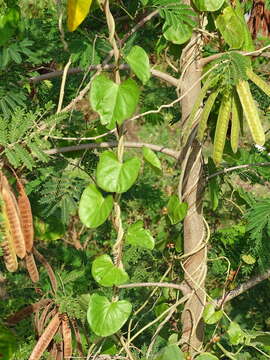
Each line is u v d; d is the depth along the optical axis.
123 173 2.07
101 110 2.03
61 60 2.68
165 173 6.00
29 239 2.07
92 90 2.03
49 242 4.30
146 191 4.39
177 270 3.21
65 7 2.48
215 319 2.59
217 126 2.19
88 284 3.15
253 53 2.35
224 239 3.27
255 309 4.69
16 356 2.54
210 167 2.67
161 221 4.34
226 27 2.40
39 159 2.08
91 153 2.98
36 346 2.27
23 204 2.06
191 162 2.51
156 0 2.30
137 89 2.04
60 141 2.88
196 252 2.60
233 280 3.03
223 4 2.40
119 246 2.16
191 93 2.44
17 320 2.44
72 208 2.63
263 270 2.79
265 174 3.28
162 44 2.57
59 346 2.39
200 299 2.63
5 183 2.00
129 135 8.45
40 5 2.94
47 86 3.12
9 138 2.02
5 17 2.38
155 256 3.71
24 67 2.66
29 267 2.13
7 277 3.59
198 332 2.69
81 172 2.92
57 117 2.11
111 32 2.05
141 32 2.99
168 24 2.28
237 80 2.08
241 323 4.62
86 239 4.69
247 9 3.17
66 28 2.61
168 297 3.03
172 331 3.00
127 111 2.03
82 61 2.45
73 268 3.57
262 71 3.41
